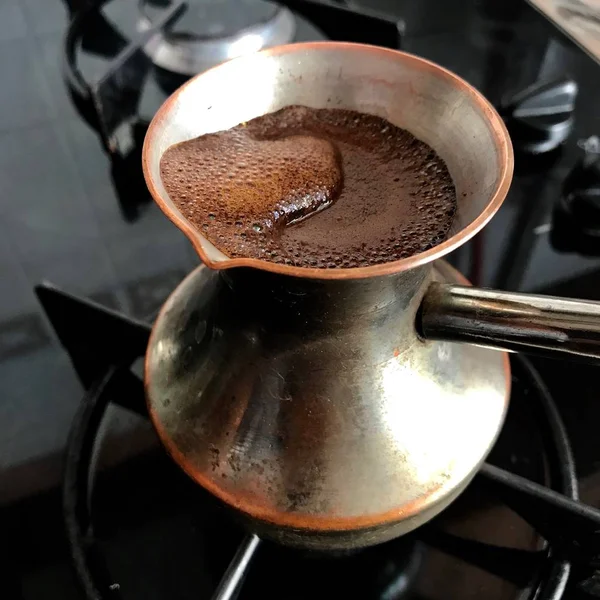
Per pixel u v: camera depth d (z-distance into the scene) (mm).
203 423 208
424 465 204
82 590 231
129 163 343
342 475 199
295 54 215
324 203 203
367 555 244
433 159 212
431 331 197
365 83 218
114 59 346
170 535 249
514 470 259
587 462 259
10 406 282
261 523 205
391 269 163
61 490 253
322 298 180
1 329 301
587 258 309
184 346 219
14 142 357
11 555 248
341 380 194
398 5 407
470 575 239
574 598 230
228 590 217
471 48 380
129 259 319
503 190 177
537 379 273
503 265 306
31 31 401
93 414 270
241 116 217
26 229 329
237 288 193
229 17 377
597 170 312
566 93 334
